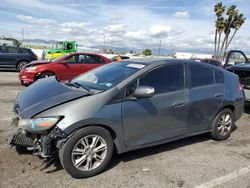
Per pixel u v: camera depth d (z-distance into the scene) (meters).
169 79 4.62
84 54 11.70
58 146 3.65
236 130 6.43
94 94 3.93
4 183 3.57
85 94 3.92
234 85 5.76
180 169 4.22
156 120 4.41
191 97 4.85
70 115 3.62
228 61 9.72
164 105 4.46
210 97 5.16
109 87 4.08
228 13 30.34
